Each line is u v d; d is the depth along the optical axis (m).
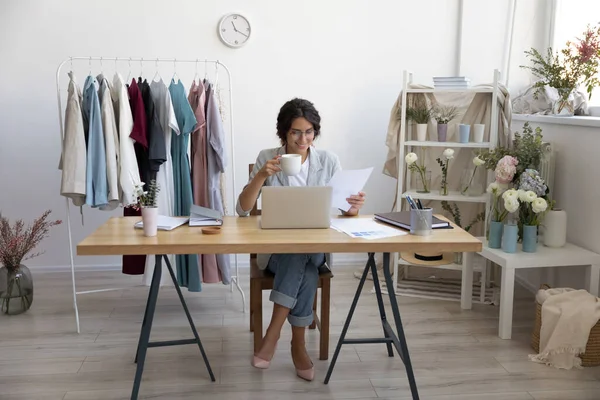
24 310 3.58
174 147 3.53
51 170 4.28
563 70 3.81
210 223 2.45
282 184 2.86
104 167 3.23
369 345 3.12
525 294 3.96
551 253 3.28
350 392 2.62
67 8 4.11
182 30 4.24
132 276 4.34
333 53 4.41
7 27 4.08
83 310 3.63
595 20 3.77
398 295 3.92
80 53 4.17
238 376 2.76
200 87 3.52
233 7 4.27
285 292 2.61
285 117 2.77
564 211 3.41
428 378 2.75
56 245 4.38
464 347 3.10
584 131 3.43
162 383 2.69
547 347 2.88
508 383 2.71
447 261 3.80
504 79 4.44
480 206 4.14
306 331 3.30
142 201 2.28
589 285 3.28
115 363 2.90
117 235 2.27
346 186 2.56
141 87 3.40
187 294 3.96
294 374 2.78
